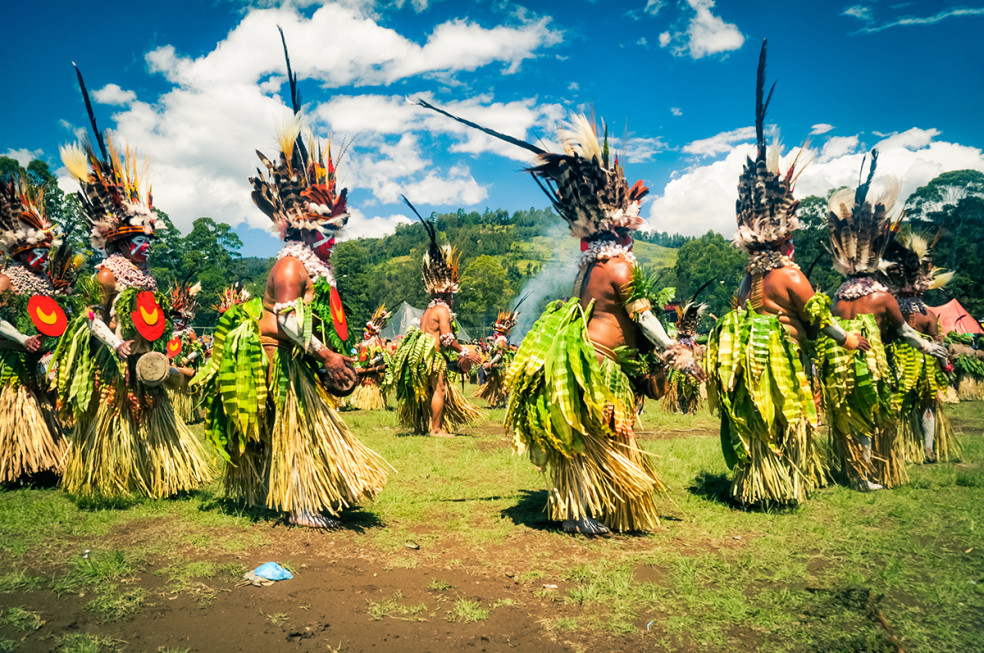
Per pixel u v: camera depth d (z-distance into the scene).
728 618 2.75
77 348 4.85
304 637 2.54
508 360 13.81
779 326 4.64
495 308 77.19
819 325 5.05
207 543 3.70
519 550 3.71
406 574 3.28
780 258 5.15
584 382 3.87
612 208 4.20
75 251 6.12
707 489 5.36
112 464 4.67
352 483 4.07
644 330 4.13
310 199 4.20
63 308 5.70
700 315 9.41
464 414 9.57
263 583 3.10
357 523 4.20
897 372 6.29
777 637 2.59
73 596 2.89
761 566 3.42
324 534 3.91
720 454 7.02
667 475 5.96
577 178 4.24
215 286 62.34
